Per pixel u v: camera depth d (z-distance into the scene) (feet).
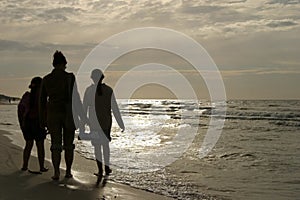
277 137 65.10
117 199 19.40
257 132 74.43
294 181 27.68
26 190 19.31
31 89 24.30
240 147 50.03
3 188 19.48
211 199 22.00
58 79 21.81
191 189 24.30
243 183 26.89
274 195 23.57
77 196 18.86
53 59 22.13
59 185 20.80
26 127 24.35
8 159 29.40
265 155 42.27
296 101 232.12
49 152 38.17
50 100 21.95
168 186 24.68
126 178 26.20
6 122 92.02
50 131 22.08
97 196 19.35
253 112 131.64
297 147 50.11
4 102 223.71
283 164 35.76
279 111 136.36
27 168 24.91
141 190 22.76
